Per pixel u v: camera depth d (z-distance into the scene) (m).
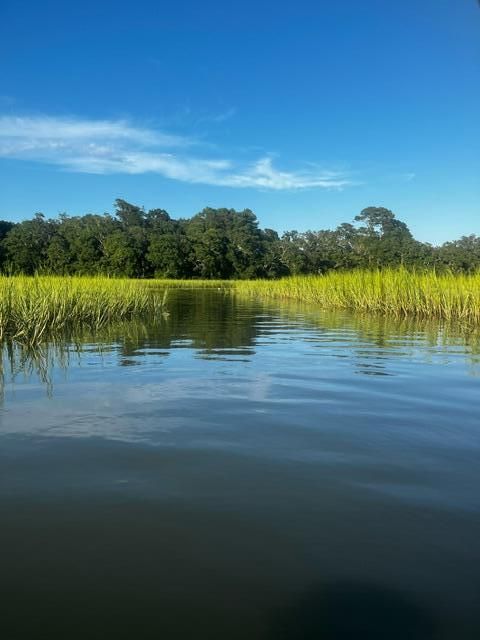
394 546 2.31
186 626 1.83
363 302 17.70
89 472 3.12
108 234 77.44
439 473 3.11
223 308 19.17
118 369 6.39
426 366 6.63
